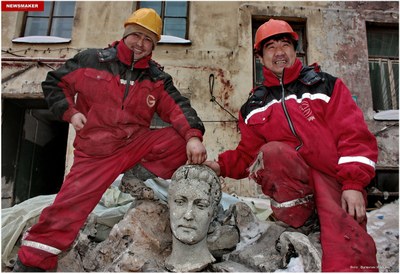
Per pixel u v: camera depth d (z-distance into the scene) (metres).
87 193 2.00
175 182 2.00
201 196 1.92
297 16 6.60
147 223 2.17
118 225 2.14
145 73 2.21
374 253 1.69
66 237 1.93
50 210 1.93
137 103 2.15
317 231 2.05
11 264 2.44
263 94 2.22
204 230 1.93
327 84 2.04
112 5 6.49
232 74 6.22
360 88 6.30
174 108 2.21
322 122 2.00
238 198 4.09
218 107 6.07
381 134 6.09
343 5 6.70
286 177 1.85
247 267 2.01
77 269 2.08
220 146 5.90
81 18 6.40
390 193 5.96
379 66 6.62
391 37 6.75
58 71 2.15
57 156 8.38
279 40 2.17
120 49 2.14
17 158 6.58
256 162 1.92
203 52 6.31
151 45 2.17
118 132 2.10
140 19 2.13
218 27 6.46
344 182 1.81
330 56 6.43
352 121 1.89
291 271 1.80
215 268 2.01
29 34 6.53
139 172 2.26
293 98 2.07
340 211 1.76
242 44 6.37
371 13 6.65
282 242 1.95
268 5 6.59
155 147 2.15
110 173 2.08
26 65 6.04
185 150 2.18
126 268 1.93
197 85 6.15
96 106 2.10
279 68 2.15
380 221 3.63
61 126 8.50
